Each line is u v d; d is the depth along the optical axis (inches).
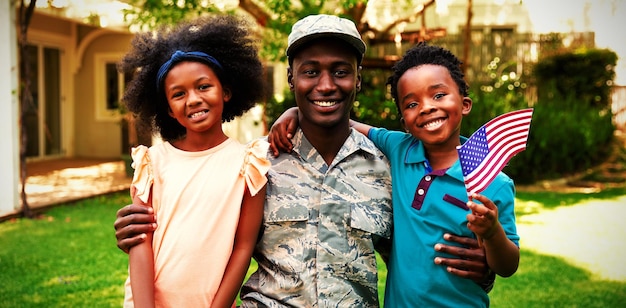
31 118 476.7
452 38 481.1
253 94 90.4
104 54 516.4
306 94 81.0
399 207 82.0
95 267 196.1
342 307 79.5
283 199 81.7
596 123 435.2
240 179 76.8
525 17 507.8
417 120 81.0
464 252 75.5
